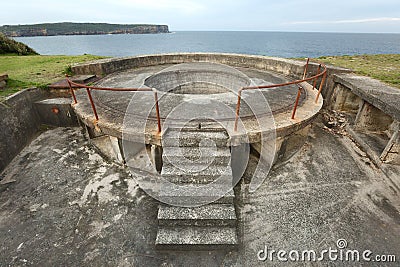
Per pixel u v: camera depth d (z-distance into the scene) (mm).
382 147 5312
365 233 3479
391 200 4086
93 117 4617
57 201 4000
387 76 7082
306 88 6535
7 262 3039
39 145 5629
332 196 4160
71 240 3338
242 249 3248
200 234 3256
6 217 3688
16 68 8719
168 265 3035
